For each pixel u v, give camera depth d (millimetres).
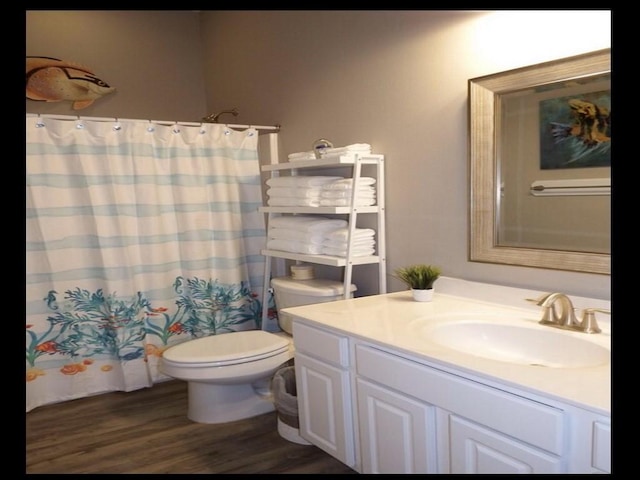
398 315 1960
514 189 1903
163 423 2611
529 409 1261
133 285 2967
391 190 2473
